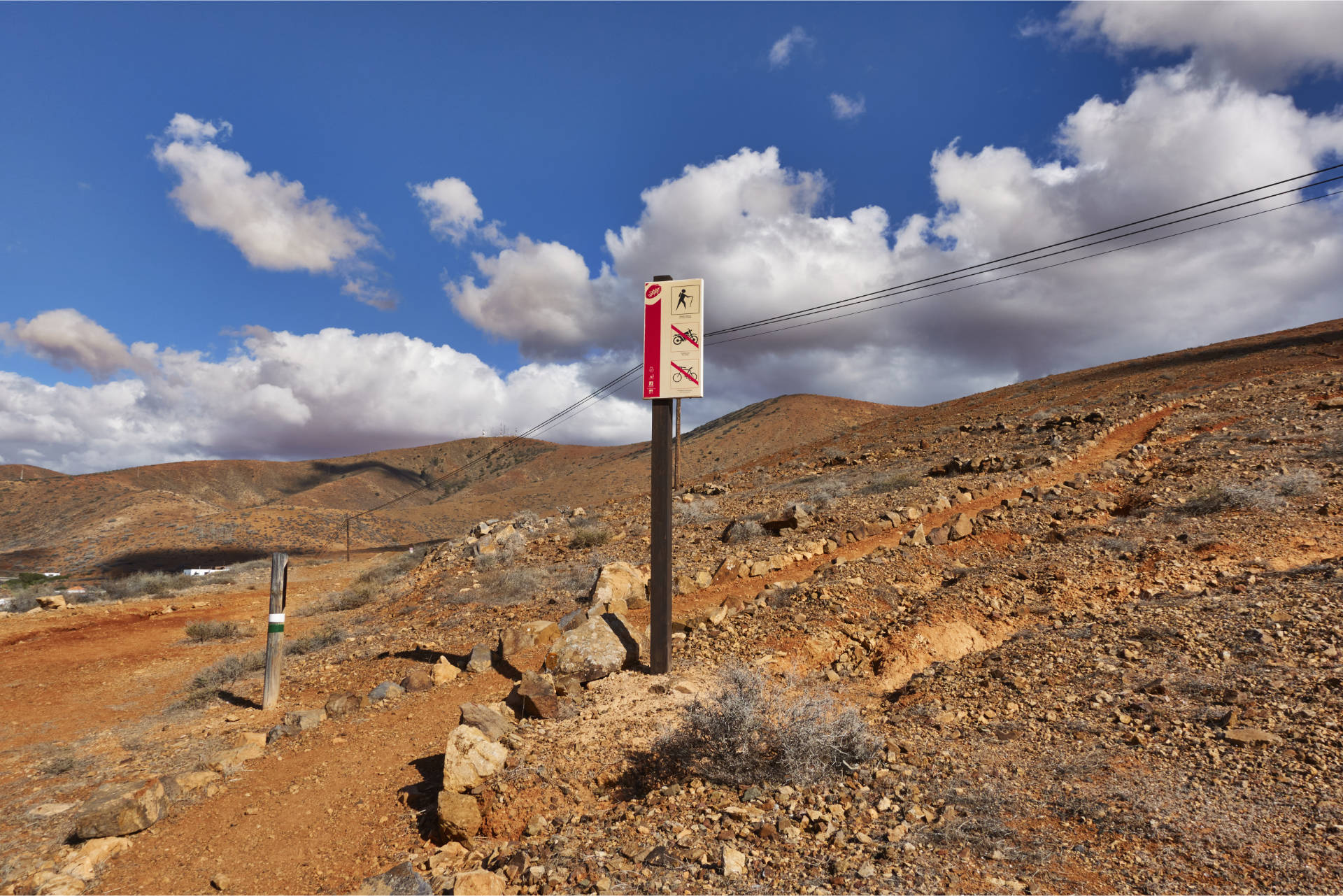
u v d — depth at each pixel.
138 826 6.88
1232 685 6.89
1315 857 4.14
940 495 19.23
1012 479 20.67
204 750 9.26
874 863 4.61
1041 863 4.45
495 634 13.32
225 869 6.14
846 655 9.88
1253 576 10.29
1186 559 11.49
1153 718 6.52
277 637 11.45
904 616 10.84
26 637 18.91
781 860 4.83
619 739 7.36
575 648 9.83
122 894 5.81
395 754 8.35
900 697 8.33
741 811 5.51
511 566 20.69
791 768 6.11
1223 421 23.64
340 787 7.63
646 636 11.32
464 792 6.50
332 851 6.29
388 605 19.88
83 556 88.31
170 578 32.19
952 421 45.00
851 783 5.91
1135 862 4.36
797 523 18.31
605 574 14.29
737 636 10.80
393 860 5.94
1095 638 8.90
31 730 10.81
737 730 6.44
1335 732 5.63
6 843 6.80
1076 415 30.52
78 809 7.55
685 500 27.64
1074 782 5.52
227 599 26.25
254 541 101.00
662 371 10.19
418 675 10.92
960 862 4.55
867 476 27.83
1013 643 9.34
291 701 11.47
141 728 10.62
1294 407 23.55
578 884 4.80
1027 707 7.27
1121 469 19.92
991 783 5.65
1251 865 4.16
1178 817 4.80
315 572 36.38
